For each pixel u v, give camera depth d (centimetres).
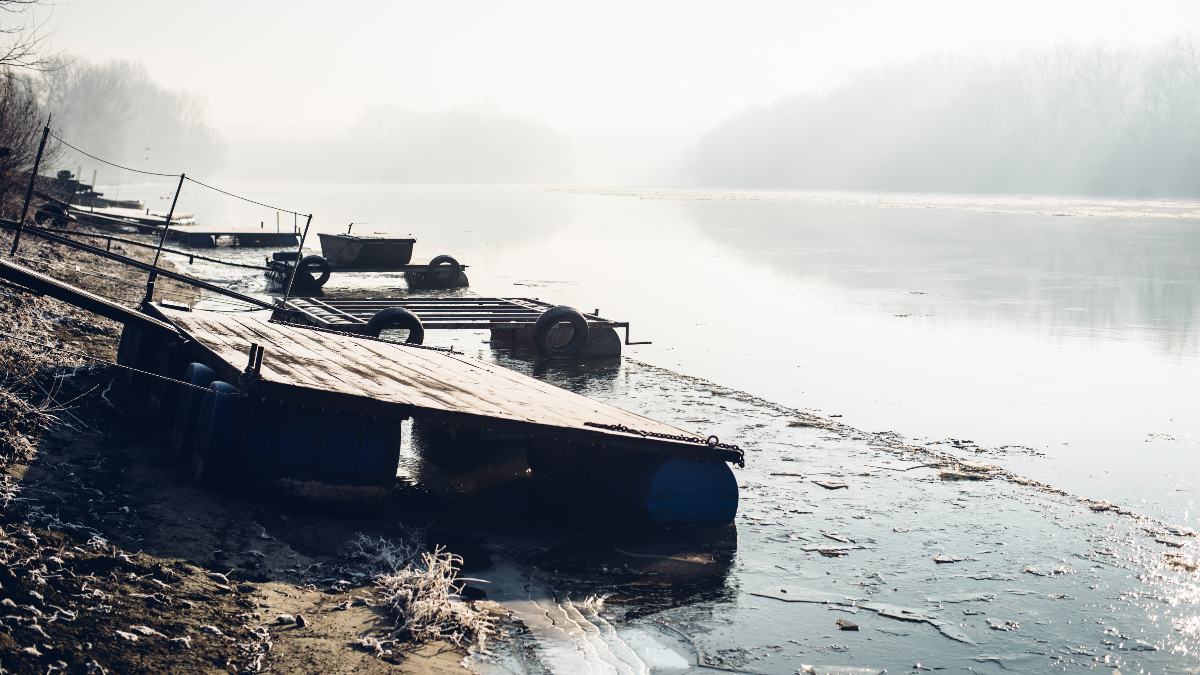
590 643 531
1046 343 1628
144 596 488
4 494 563
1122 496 832
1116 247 3653
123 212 4200
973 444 997
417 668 474
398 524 707
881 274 2731
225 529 620
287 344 959
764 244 3866
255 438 673
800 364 1438
